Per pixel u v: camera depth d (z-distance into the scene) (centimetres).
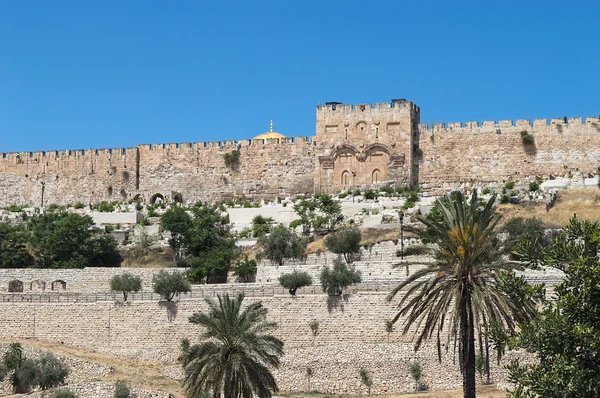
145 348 9588
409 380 8131
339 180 15475
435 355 8194
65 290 11594
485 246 6019
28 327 9962
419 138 15362
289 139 15950
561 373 4491
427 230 6253
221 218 14150
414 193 14275
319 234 12875
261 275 10731
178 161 16575
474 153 15025
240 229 14088
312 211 13850
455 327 5850
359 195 14662
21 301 10056
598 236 4728
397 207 13638
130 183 16788
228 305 7062
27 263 12812
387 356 8306
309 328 9150
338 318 9081
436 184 15138
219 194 16250
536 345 4669
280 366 8425
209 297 9606
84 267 12425
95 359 9112
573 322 4612
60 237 12800
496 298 5822
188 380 7250
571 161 14562
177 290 9762
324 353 8550
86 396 8088
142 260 12988
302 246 11625
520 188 13825
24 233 13150
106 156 16988
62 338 9856
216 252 11619
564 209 12206
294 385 8350
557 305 4678
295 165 15825
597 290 4544
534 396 4691
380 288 9138
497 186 14450
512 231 9331
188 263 12125
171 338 9569
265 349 7369
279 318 9250
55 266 12469
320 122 15688
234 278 11294
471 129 15100
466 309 6025
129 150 16862
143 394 8081
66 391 8031
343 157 15488
